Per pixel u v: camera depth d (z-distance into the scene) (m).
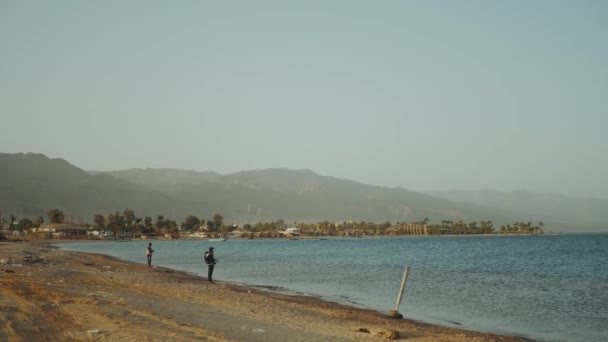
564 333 23.91
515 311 29.78
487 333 23.39
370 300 33.88
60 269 41.50
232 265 71.19
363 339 18.66
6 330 15.08
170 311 21.61
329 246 177.38
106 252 114.38
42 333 15.07
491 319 27.23
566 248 137.75
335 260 85.44
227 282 44.22
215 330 18.09
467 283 45.12
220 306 25.05
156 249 148.12
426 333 22.05
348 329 20.97
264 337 17.70
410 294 37.28
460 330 23.62
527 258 89.81
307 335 18.59
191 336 16.33
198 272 56.22
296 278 49.78
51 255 67.81
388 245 184.38
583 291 39.16
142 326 17.30
